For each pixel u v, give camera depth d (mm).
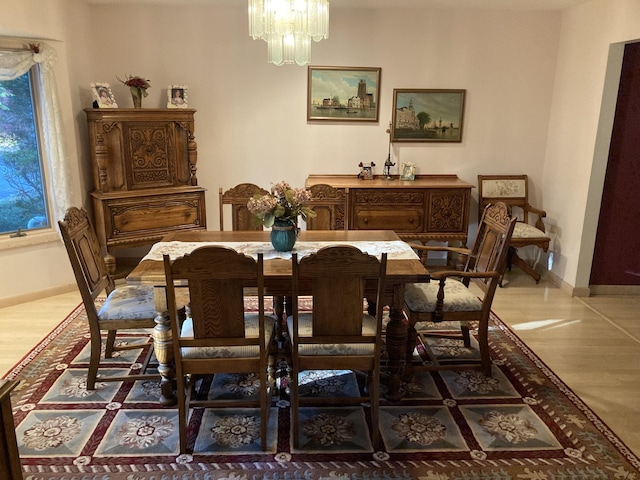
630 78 3898
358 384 2865
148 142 4234
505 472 2188
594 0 4023
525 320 3775
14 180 3988
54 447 2318
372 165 4789
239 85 4684
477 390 2822
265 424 2285
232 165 4859
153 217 4312
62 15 3959
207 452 2295
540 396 2771
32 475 2143
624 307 4051
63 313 3812
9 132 3904
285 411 2604
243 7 4512
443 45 4633
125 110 4055
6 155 3918
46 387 2799
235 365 2238
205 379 2893
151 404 2652
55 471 2170
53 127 3920
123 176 4176
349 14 4539
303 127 4793
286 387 2787
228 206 4941
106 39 4504
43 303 4004
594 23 4023
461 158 4891
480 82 4723
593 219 4129
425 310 2764
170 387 2604
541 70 4699
